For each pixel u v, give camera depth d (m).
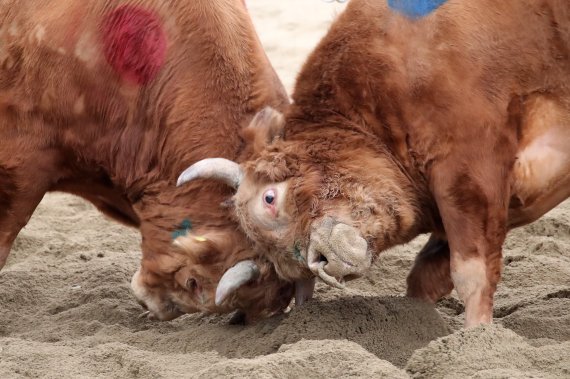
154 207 12.95
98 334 12.44
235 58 12.77
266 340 11.80
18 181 13.09
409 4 11.85
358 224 11.45
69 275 14.83
